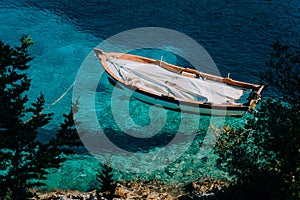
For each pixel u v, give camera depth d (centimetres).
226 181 2950
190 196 2728
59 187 2836
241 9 5794
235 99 3884
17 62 1569
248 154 1817
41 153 1548
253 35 5212
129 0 5884
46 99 3894
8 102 1564
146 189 2841
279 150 1648
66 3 5688
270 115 1770
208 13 5675
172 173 3050
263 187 1698
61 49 4722
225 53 4897
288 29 5334
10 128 1524
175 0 5972
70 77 4234
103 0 5834
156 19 5481
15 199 1499
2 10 5375
